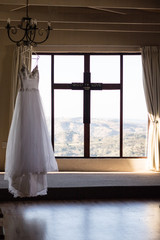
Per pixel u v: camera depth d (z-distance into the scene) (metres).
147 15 8.36
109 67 9.52
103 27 8.79
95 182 7.75
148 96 9.23
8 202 7.03
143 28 8.88
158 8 7.16
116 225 5.61
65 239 4.99
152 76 9.23
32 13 8.15
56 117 9.52
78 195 7.32
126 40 9.27
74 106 9.52
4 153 9.16
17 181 6.03
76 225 5.61
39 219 5.91
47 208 6.59
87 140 9.56
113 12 8.34
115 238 5.04
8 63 9.09
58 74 9.46
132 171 9.43
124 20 8.36
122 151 9.60
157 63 9.23
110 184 7.55
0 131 9.14
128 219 5.92
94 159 9.40
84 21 8.30
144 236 5.11
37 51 9.18
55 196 7.28
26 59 8.91
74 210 6.46
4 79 9.11
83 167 9.38
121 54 9.52
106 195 7.38
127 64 9.54
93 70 9.52
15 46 8.99
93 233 5.24
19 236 5.09
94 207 6.66
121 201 7.10
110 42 9.24
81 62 9.50
